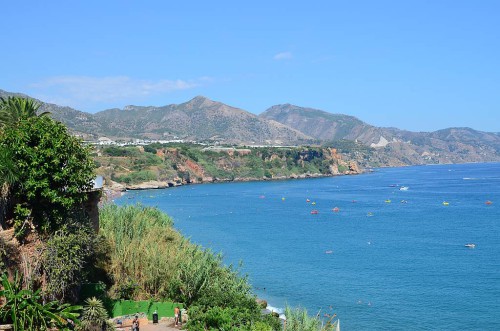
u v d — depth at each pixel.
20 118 40.06
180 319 42.62
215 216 152.88
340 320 58.09
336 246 103.62
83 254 38.56
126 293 45.06
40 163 36.97
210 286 47.06
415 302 64.69
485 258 90.38
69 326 33.75
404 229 126.56
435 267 83.88
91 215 44.66
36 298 31.92
